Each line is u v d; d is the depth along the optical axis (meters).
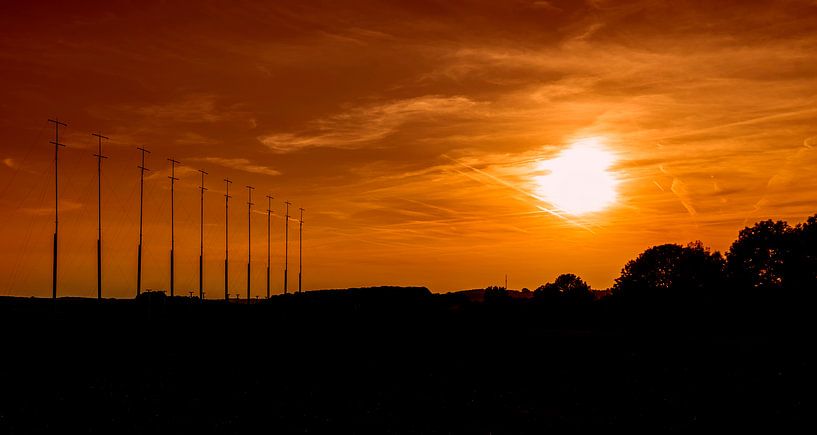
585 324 161.62
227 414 60.34
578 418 60.44
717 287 168.50
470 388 76.88
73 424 55.59
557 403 67.56
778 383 79.62
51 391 71.06
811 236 164.88
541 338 133.75
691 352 112.19
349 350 114.44
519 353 112.44
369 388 75.94
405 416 60.62
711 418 60.47
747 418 60.66
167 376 83.06
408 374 87.94
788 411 63.41
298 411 62.16
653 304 165.50
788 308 156.25
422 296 170.00
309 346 119.06
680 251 177.00
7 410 60.88
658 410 64.12
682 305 163.25
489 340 130.50
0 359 93.44
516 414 61.97
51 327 118.94
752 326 149.75
